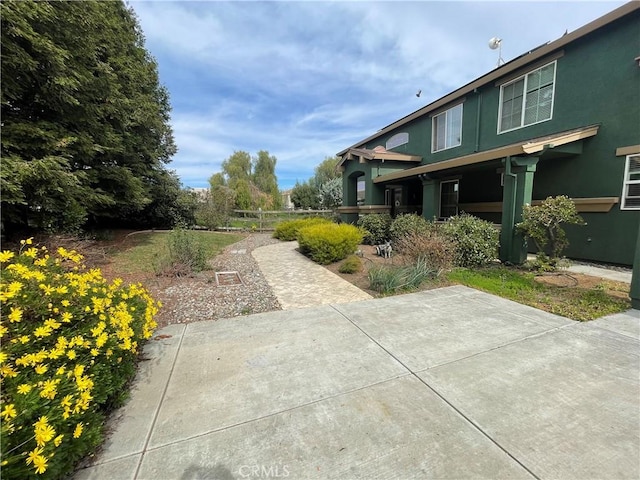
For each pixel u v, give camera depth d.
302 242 8.82
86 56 6.51
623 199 6.43
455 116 10.91
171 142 14.85
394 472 1.66
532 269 6.40
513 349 3.05
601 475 1.61
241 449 1.83
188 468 1.70
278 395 2.37
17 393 1.57
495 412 2.13
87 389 1.80
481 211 10.04
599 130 6.72
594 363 2.76
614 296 4.63
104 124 7.98
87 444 1.72
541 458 1.73
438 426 2.00
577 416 2.07
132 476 1.64
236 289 5.46
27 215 6.13
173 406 2.24
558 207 5.72
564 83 7.37
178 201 14.89
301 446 1.85
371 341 3.30
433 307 4.38
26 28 4.90
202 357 2.99
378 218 10.84
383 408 2.20
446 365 2.77
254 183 33.19
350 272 6.62
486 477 1.61
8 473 1.36
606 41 6.52
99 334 2.12
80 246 5.85
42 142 5.86
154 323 3.11
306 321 3.93
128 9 10.41
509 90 8.90
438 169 8.91
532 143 6.23
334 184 23.89
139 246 9.07
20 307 1.95
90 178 7.68
